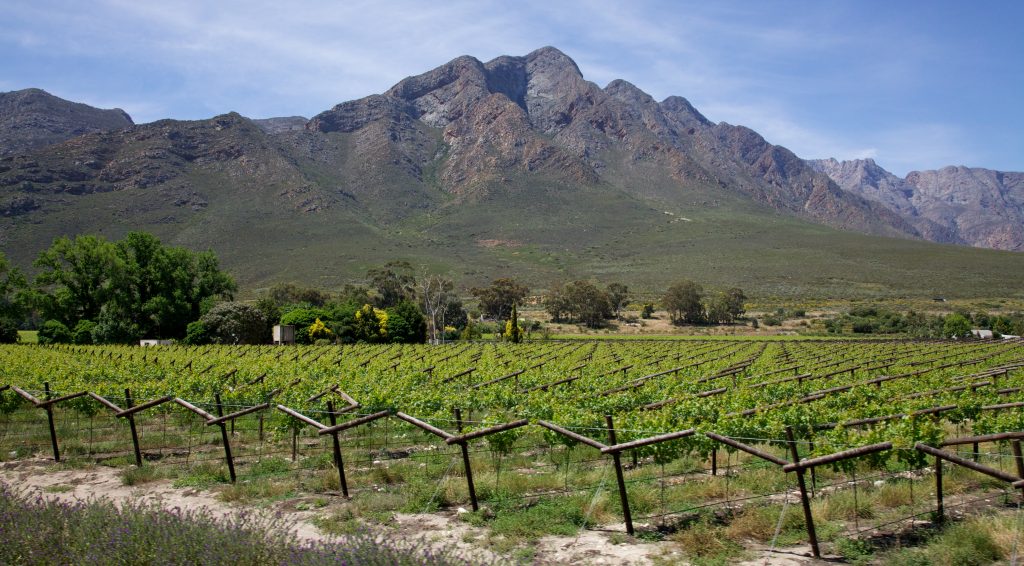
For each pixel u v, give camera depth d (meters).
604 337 77.44
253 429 16.75
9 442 15.12
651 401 17.77
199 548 6.93
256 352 39.91
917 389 18.36
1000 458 11.75
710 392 15.62
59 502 8.82
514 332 65.75
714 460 11.72
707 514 9.34
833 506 9.40
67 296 63.16
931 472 11.56
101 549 6.90
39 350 37.72
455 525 9.19
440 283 90.00
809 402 15.26
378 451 14.41
